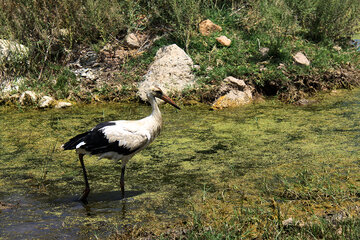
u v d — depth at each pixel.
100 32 12.41
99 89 11.25
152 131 6.27
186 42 11.80
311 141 7.87
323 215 5.19
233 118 9.39
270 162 7.03
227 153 7.48
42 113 10.17
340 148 7.49
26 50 11.99
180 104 10.55
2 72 11.79
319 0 13.05
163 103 10.65
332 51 12.70
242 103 10.40
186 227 5.06
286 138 8.08
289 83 10.97
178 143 8.03
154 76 11.12
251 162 7.06
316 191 5.89
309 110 9.80
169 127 8.93
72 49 12.41
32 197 6.10
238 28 12.90
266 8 12.84
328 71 11.58
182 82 11.08
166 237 4.83
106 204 5.83
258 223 5.02
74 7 12.30
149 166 7.08
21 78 11.66
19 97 10.88
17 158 7.53
